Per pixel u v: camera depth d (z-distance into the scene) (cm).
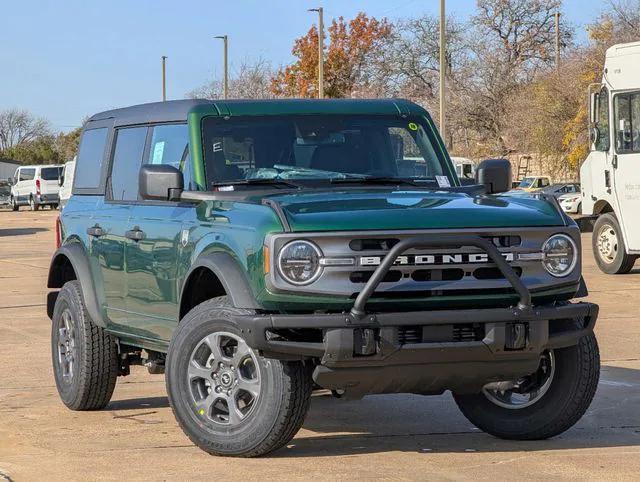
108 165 951
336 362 686
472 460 745
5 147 16325
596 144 2258
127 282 873
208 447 739
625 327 1456
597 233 2278
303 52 7700
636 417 898
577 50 5628
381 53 7788
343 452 771
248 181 820
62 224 1012
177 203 820
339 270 693
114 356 937
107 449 794
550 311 720
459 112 6900
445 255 705
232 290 715
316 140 858
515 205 759
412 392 744
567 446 789
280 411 711
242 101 865
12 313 1700
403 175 873
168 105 891
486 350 706
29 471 728
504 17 7831
